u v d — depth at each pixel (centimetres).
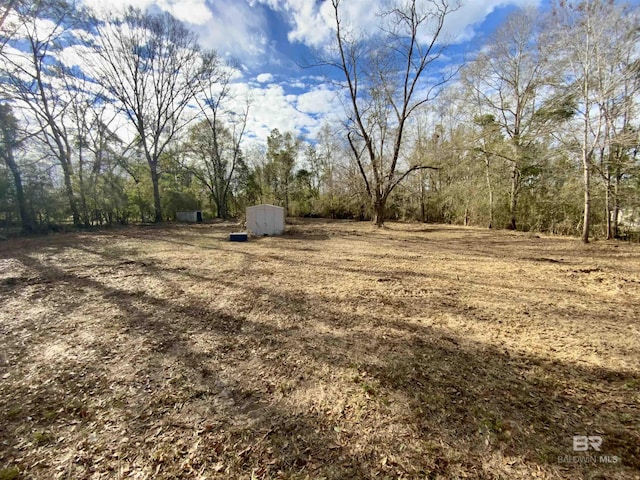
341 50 1472
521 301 452
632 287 516
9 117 1327
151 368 269
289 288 521
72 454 172
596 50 904
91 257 808
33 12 1289
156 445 179
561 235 1350
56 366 271
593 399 221
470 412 207
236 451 174
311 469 161
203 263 732
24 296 475
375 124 1658
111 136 1922
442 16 1292
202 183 3095
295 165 3378
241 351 301
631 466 162
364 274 624
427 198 2364
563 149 1247
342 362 279
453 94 1708
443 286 533
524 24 1416
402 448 176
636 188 1091
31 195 1473
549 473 158
